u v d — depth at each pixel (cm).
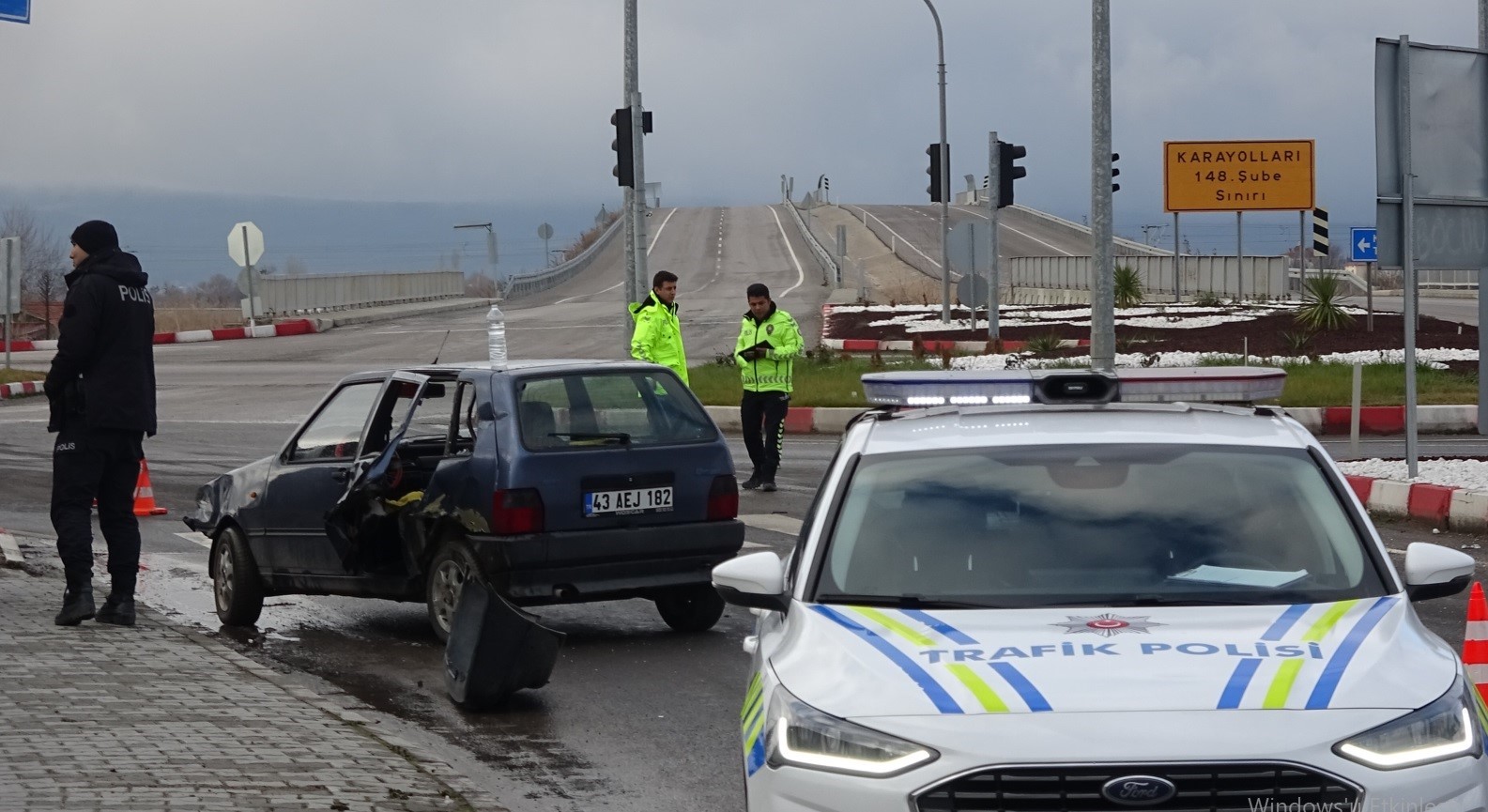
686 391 1086
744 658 1006
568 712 873
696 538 1045
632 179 2572
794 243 9612
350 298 6184
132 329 1025
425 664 1011
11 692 834
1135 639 468
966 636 479
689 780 738
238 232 5062
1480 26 1802
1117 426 594
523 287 7275
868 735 438
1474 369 2750
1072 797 416
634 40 2562
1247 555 527
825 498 572
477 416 1024
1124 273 5331
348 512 1043
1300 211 5878
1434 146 1576
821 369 3016
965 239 3359
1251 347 3316
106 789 644
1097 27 2102
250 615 1158
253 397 3081
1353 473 1606
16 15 1324
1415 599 538
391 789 668
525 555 989
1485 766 434
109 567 1044
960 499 557
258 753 718
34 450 2295
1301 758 414
